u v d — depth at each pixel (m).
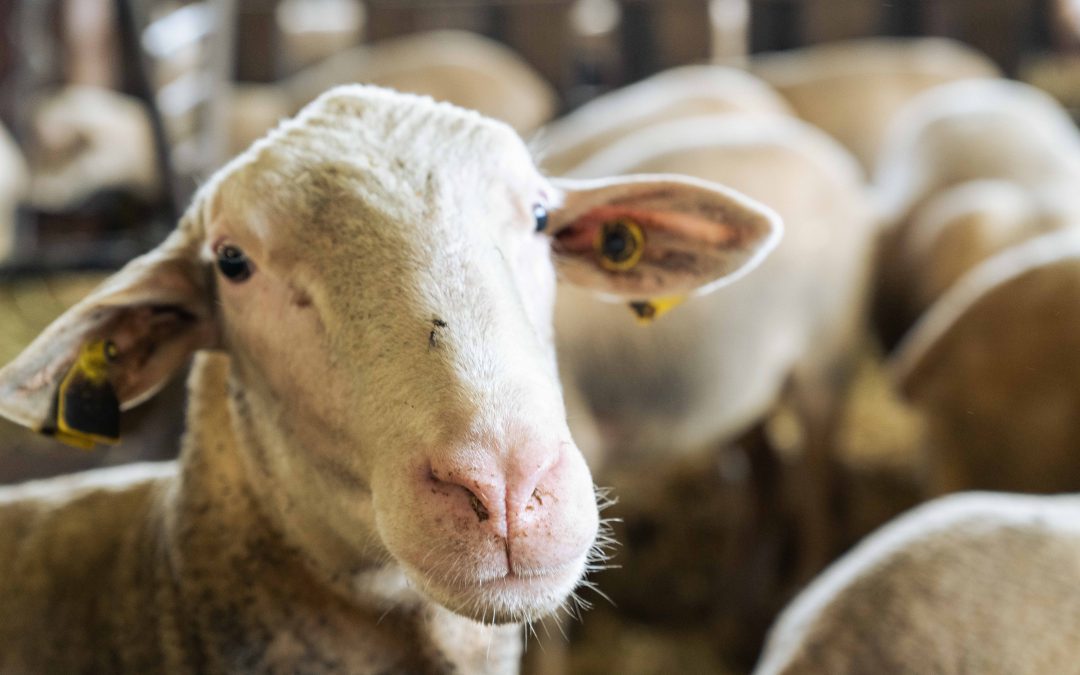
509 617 1.62
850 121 7.89
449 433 1.53
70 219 6.84
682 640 4.60
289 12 9.98
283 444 1.91
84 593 2.13
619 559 5.06
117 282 1.96
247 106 7.95
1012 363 3.88
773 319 4.62
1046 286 3.85
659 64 8.81
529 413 1.54
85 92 7.89
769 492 5.05
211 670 2.02
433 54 8.08
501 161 1.85
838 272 4.88
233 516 2.03
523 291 1.87
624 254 2.28
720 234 2.22
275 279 1.82
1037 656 2.17
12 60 7.23
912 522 2.49
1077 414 3.73
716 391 4.50
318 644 2.00
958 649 2.18
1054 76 9.26
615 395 4.31
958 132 6.20
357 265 1.72
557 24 8.73
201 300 2.06
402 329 1.63
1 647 2.12
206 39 6.12
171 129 6.27
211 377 2.12
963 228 5.45
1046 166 5.99
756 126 4.98
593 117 6.61
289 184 1.80
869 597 2.28
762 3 9.16
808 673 2.24
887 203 6.37
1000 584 2.25
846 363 5.04
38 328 5.62
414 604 2.00
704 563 5.06
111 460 4.42
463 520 1.55
